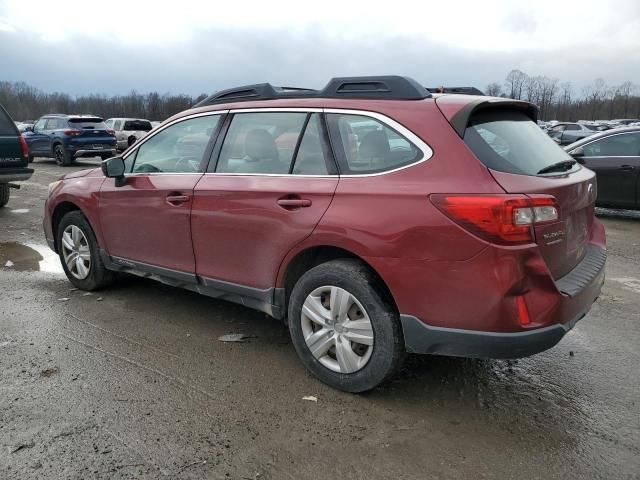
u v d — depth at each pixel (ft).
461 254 9.12
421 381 11.48
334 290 10.67
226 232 12.38
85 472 8.37
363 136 10.69
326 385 11.16
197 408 10.25
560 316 9.27
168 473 8.39
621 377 11.80
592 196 11.75
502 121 10.78
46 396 10.58
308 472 8.50
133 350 12.80
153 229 14.16
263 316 15.15
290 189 11.19
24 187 43.19
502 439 9.45
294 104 11.92
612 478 8.43
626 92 295.69
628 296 17.46
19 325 14.26
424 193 9.48
